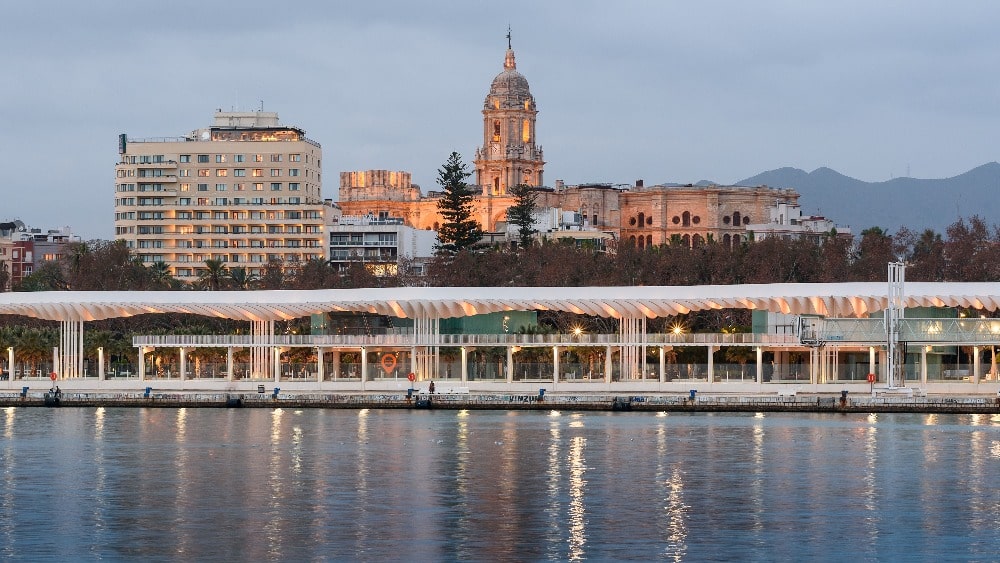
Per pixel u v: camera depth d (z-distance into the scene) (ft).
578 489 387.34
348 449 463.42
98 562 302.86
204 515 350.23
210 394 611.06
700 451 458.50
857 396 593.01
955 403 574.56
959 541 322.34
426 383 640.99
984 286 622.95
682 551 311.47
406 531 331.16
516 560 302.86
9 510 357.61
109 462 436.76
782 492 383.04
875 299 620.90
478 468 423.64
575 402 588.09
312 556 306.96
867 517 348.79
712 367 625.82
